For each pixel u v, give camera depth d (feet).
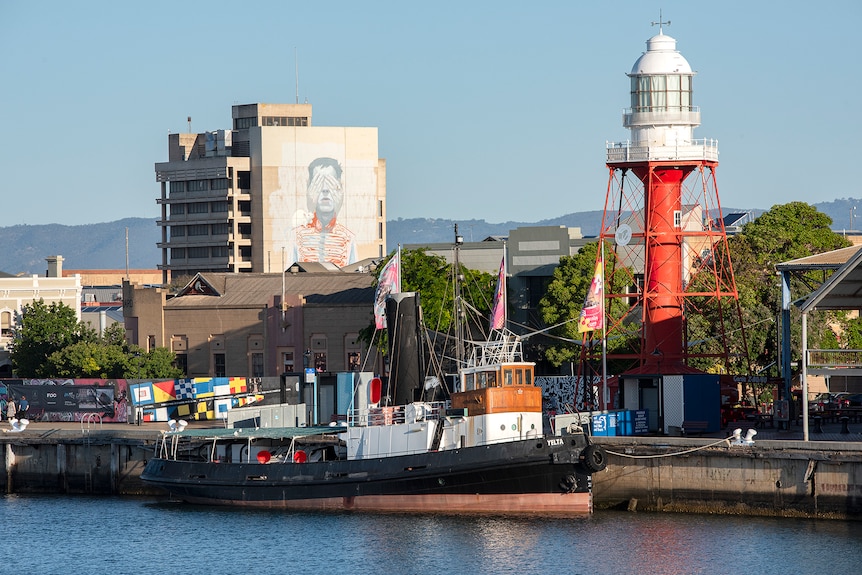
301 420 488.85
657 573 325.62
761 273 631.97
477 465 383.04
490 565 339.57
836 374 367.25
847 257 438.81
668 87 490.08
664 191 489.67
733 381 462.19
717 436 407.23
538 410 392.27
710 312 568.00
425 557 349.82
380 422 413.80
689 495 379.14
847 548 336.90
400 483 395.34
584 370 500.33
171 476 438.81
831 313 610.65
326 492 408.26
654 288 485.15
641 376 430.20
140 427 525.34
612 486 390.01
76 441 478.59
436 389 434.71
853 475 357.00
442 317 572.10
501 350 416.26
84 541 388.78
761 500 369.30
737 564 328.90
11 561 367.25
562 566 335.47
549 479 380.37
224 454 440.04
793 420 439.63
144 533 394.32
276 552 362.94
